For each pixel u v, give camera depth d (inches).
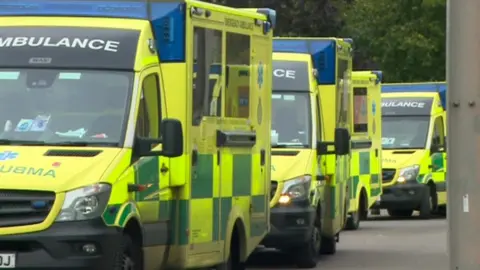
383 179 3523.6
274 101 2087.8
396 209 3597.4
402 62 5438.0
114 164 1232.8
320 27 6195.9
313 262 2060.8
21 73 1317.7
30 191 1185.4
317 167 2058.3
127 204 1250.6
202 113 1471.5
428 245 2613.2
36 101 1300.4
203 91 1473.9
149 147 1298.0
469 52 914.1
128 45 1337.4
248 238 1680.6
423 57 5364.2
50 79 1312.7
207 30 1485.0
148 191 1318.9
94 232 1187.3
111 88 1306.6
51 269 1182.3
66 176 1199.6
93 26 1359.5
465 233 920.9
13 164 1212.5
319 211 2089.1
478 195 917.2
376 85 3157.0
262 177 1752.0
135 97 1300.4
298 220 1926.7
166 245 1398.9
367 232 3016.7
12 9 1387.8
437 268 2080.5
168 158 1397.6
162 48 1397.6
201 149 1467.8
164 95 1396.4
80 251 1187.3
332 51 2172.7
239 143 1621.6
